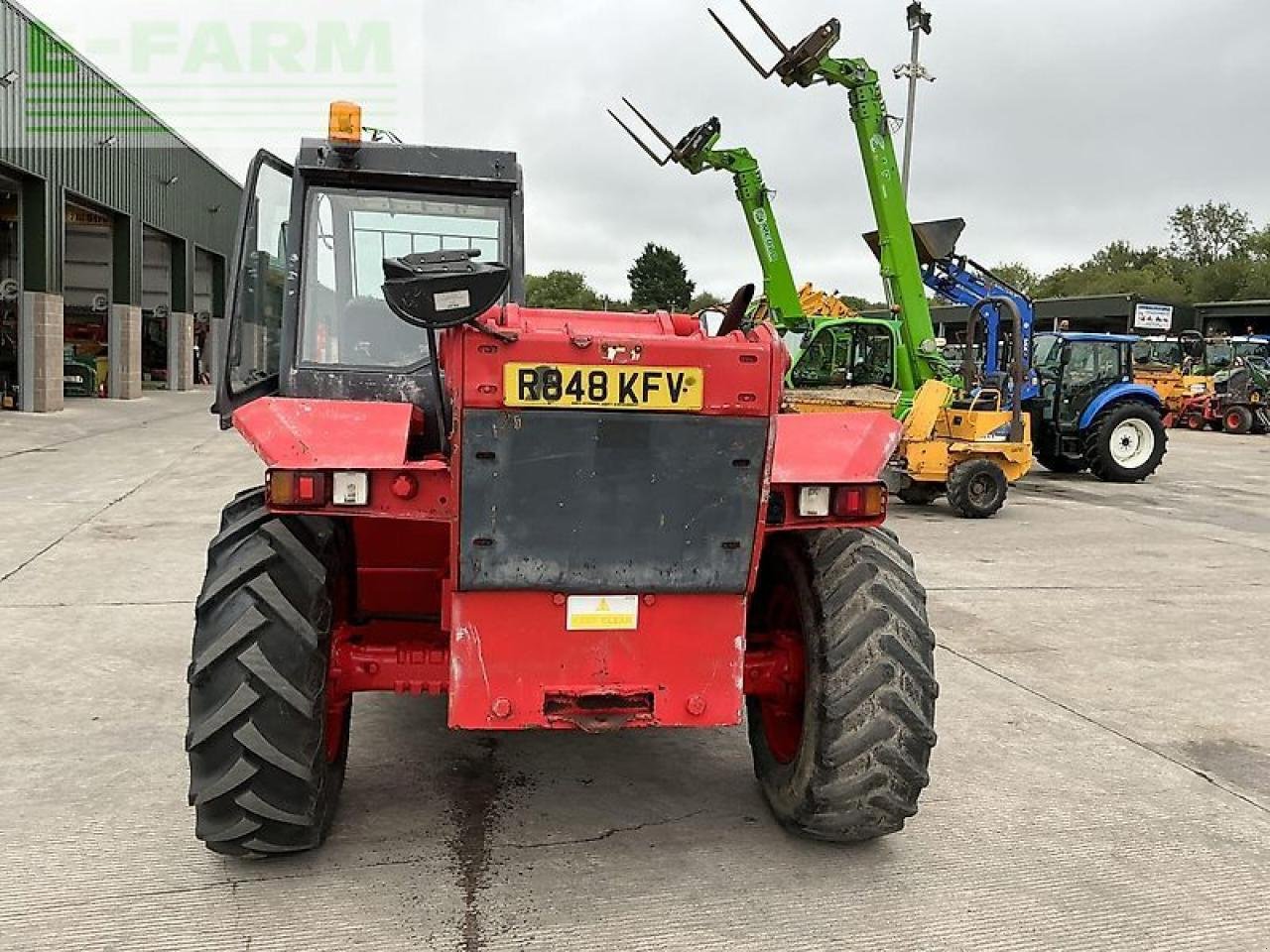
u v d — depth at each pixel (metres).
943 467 10.64
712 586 2.86
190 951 2.65
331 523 3.20
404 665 3.16
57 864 3.06
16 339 20.05
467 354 2.58
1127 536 9.84
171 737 4.05
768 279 12.68
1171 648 5.93
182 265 28.88
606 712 2.92
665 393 2.67
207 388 30.66
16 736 4.04
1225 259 70.38
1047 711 4.77
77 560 7.18
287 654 2.91
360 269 3.94
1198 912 3.03
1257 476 15.52
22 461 12.54
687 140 12.57
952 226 12.38
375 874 3.05
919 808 3.66
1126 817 3.65
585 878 3.07
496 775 3.80
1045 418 14.85
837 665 3.12
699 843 3.32
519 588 2.79
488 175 3.98
